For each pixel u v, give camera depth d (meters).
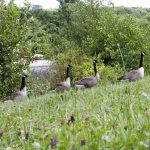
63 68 32.62
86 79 19.23
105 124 5.67
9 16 24.28
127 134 4.58
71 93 13.32
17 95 17.45
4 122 8.08
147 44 36.06
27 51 24.73
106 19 38.53
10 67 23.94
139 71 18.81
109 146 4.25
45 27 63.22
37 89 26.66
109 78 30.67
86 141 4.38
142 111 6.49
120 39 36.53
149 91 10.70
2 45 23.89
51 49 34.00
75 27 47.69
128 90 10.66
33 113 9.09
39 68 34.97
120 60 36.06
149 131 4.88
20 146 5.86
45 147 4.67
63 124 6.12
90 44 39.12
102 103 8.73
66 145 4.23
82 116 7.02
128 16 38.00
